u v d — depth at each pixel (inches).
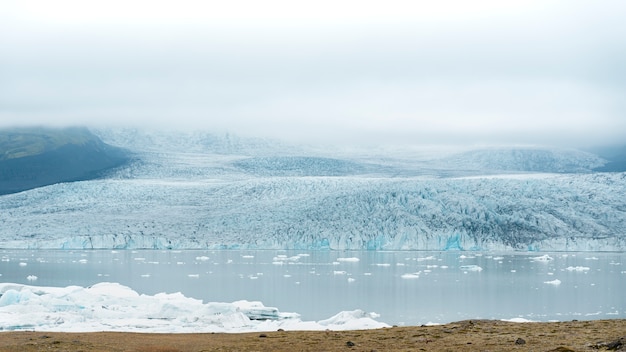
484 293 4731.8
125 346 1408.7
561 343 1235.2
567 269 6456.7
